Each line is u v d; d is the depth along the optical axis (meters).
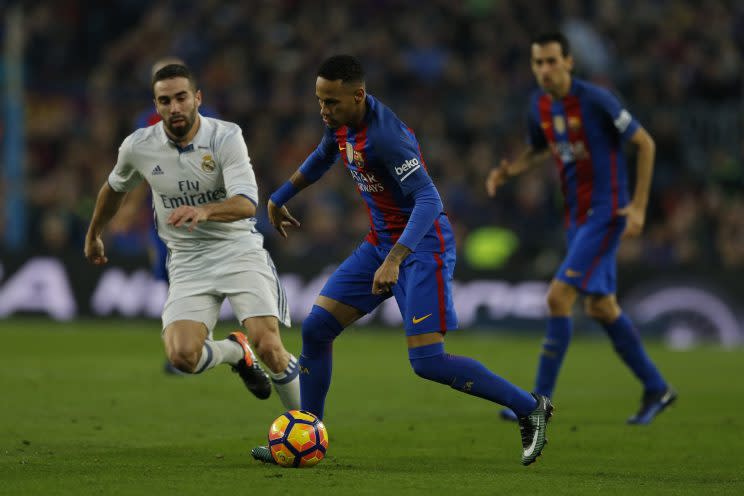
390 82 70.44
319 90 19.98
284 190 22.66
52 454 21.38
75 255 56.78
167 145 22.39
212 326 23.31
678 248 62.44
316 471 19.69
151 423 26.08
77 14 74.00
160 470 19.61
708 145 70.75
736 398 33.41
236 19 72.12
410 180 19.94
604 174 27.92
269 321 22.94
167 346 22.61
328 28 71.75
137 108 66.44
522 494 17.86
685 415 29.38
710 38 76.31
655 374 27.91
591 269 27.84
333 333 21.34
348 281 21.17
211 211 21.16
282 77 69.00
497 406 30.39
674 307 55.69
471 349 48.62
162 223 23.39
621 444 23.98
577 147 27.98
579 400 32.47
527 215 64.44
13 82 59.09
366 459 21.45
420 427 26.31
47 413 27.28
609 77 68.06
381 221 21.08
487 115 69.88
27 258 56.94
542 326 55.72
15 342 46.41
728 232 63.41
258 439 23.80
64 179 61.81
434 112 69.56
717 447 23.59
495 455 22.23
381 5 74.38
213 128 22.53
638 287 56.00
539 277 56.22
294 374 23.25
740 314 55.06
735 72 73.69
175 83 21.69
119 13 74.88
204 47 70.62
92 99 66.50
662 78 72.12
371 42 71.19
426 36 73.38
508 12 75.62
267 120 67.00
